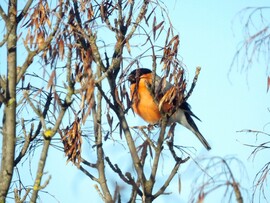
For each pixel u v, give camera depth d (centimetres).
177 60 938
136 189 914
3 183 844
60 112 835
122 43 957
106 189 950
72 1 980
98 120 1018
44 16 937
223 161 645
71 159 968
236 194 628
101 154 978
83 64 877
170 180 930
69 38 886
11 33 914
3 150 869
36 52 881
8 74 892
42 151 827
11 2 931
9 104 874
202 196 629
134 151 942
